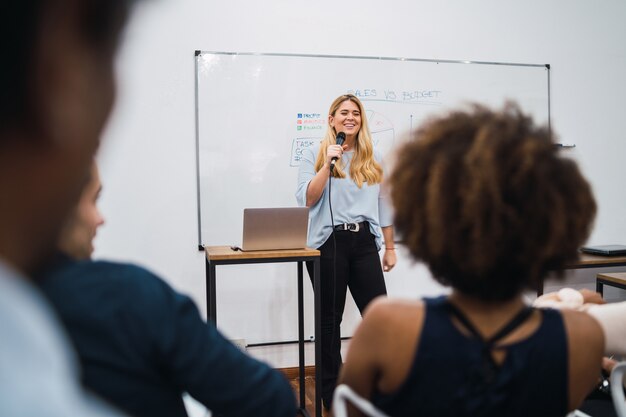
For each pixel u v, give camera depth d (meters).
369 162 2.72
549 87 3.64
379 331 0.68
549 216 0.61
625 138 3.77
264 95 3.22
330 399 2.65
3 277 0.12
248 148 3.21
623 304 0.86
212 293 2.23
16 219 0.14
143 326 0.59
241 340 3.20
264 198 3.23
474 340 0.65
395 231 0.73
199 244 3.17
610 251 2.96
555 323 0.67
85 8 0.14
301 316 2.67
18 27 0.13
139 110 3.07
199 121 3.14
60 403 0.12
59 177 0.14
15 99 0.13
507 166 0.61
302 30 3.26
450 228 0.62
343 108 2.72
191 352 0.63
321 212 2.67
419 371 0.65
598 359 0.68
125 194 3.07
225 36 3.16
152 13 0.15
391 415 0.69
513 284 0.65
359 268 2.69
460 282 0.65
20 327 0.12
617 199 3.76
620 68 3.75
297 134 3.26
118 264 0.63
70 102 0.14
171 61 3.10
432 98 3.45
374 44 3.36
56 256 0.15
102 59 0.14
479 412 0.64
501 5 3.54
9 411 0.11
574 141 3.69
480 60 3.53
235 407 0.68
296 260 2.32
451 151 0.64
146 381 0.60
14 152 0.13
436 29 3.45
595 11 3.70
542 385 0.65
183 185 3.14
